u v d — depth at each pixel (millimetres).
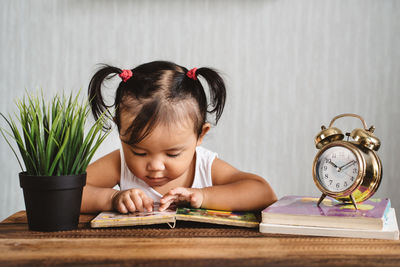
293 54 1668
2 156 1762
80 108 842
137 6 1692
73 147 824
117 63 1712
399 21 1617
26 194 815
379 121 1647
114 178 1250
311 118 1676
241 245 739
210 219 864
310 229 803
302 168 1691
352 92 1654
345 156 875
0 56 1739
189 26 1689
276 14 1663
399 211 1647
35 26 1724
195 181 1246
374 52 1637
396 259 667
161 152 982
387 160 1650
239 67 1688
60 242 750
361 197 881
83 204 986
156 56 1703
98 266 632
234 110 1698
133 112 965
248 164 1709
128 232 823
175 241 761
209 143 1710
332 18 1647
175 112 972
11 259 662
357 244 743
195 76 1060
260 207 1029
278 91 1683
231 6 1675
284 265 640
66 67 1726
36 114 816
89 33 1712
